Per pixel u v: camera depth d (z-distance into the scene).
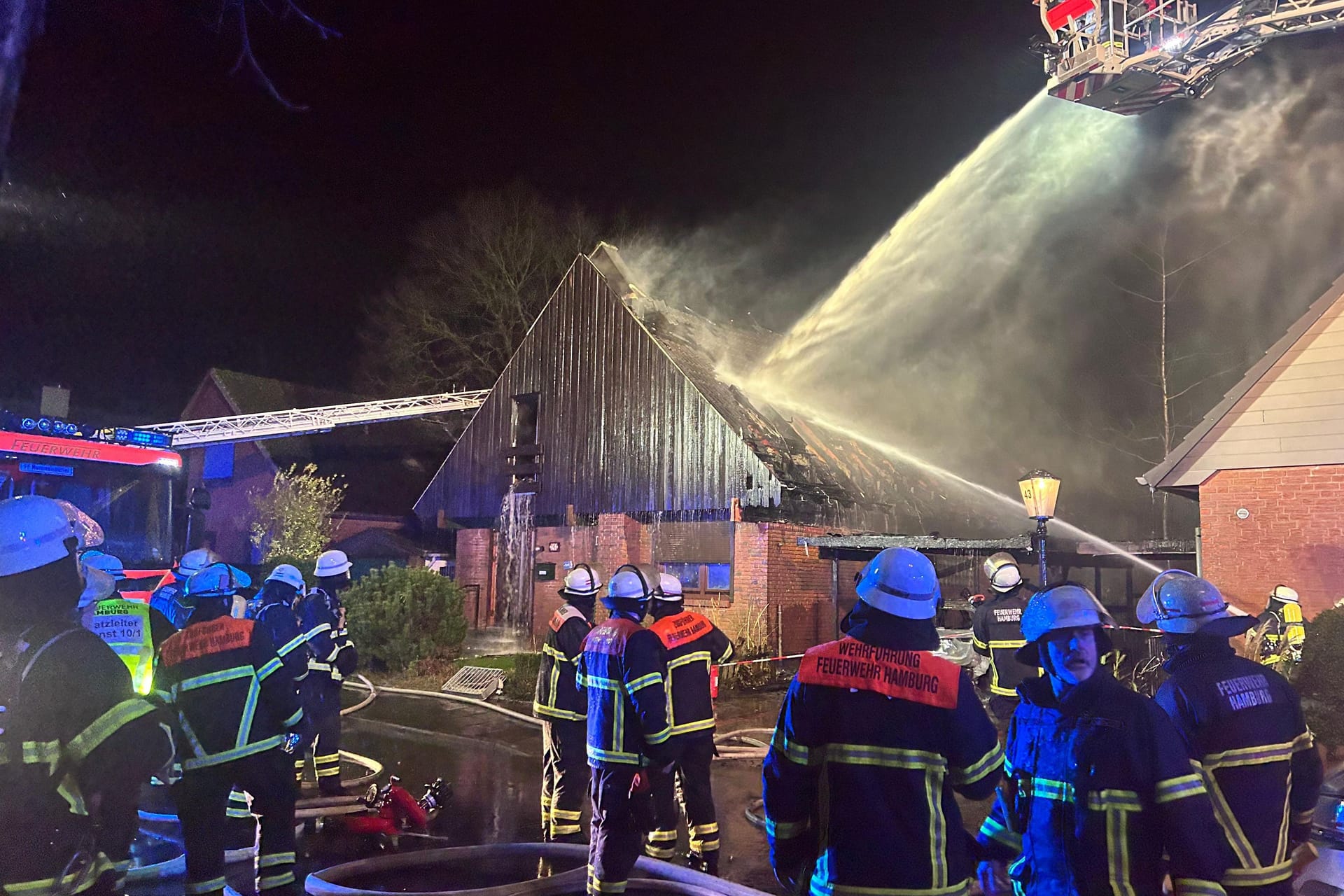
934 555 15.89
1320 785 3.36
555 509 20.25
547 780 6.19
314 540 23.00
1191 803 2.67
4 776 2.61
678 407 18.84
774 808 2.74
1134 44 10.91
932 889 2.52
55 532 2.92
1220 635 3.39
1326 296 11.67
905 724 2.61
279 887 4.19
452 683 14.30
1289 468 11.68
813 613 18.52
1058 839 2.80
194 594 4.31
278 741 4.22
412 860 5.62
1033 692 3.01
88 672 2.81
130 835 2.87
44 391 13.21
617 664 4.62
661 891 5.03
